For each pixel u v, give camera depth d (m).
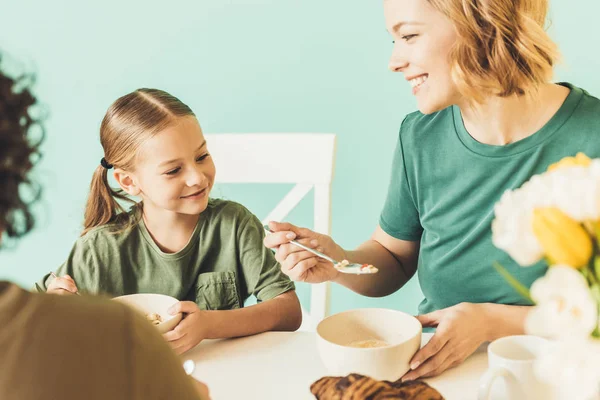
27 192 0.49
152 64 1.87
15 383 0.42
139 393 0.45
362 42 1.76
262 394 0.86
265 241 1.12
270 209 1.85
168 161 1.21
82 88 1.91
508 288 1.16
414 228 1.32
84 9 1.87
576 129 1.10
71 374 0.43
